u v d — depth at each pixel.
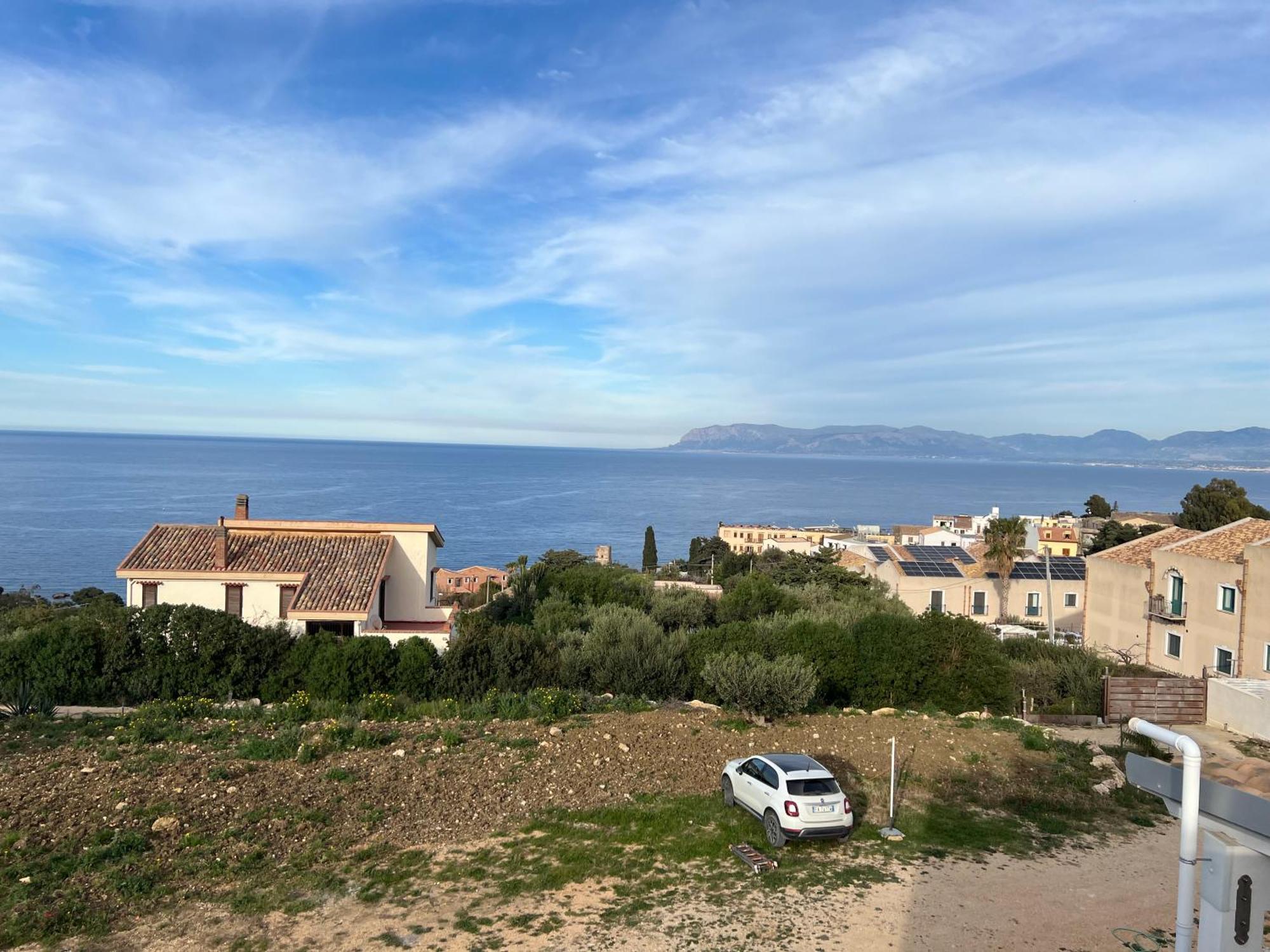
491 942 10.85
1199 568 41.00
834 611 39.59
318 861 13.03
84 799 14.49
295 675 25.17
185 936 10.77
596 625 31.78
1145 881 13.91
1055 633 56.91
